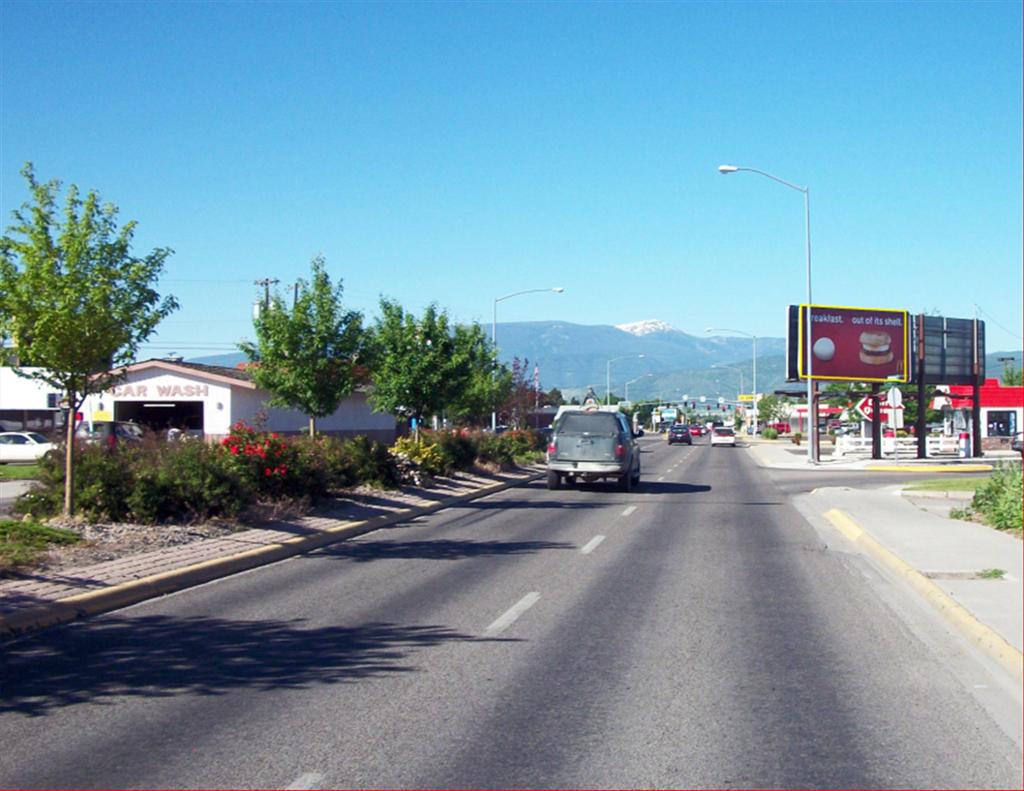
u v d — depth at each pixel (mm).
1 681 8094
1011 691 7855
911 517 20109
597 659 8797
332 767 6094
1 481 30344
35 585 11383
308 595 11992
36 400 50250
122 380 17031
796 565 14602
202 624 10320
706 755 6305
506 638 9641
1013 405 71625
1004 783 5852
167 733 6754
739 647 9289
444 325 30219
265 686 7914
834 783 5844
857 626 10273
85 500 15648
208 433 42062
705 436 116188
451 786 5781
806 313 47375
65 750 6426
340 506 20641
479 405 43656
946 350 52562
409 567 14273
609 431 28969
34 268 14781
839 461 48406
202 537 15422
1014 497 17922
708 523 20594
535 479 35000
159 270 16031
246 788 5766
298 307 23438
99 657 8883
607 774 5969
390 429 54938
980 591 11539
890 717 7133
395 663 8648
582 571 13906
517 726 6883
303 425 47406
